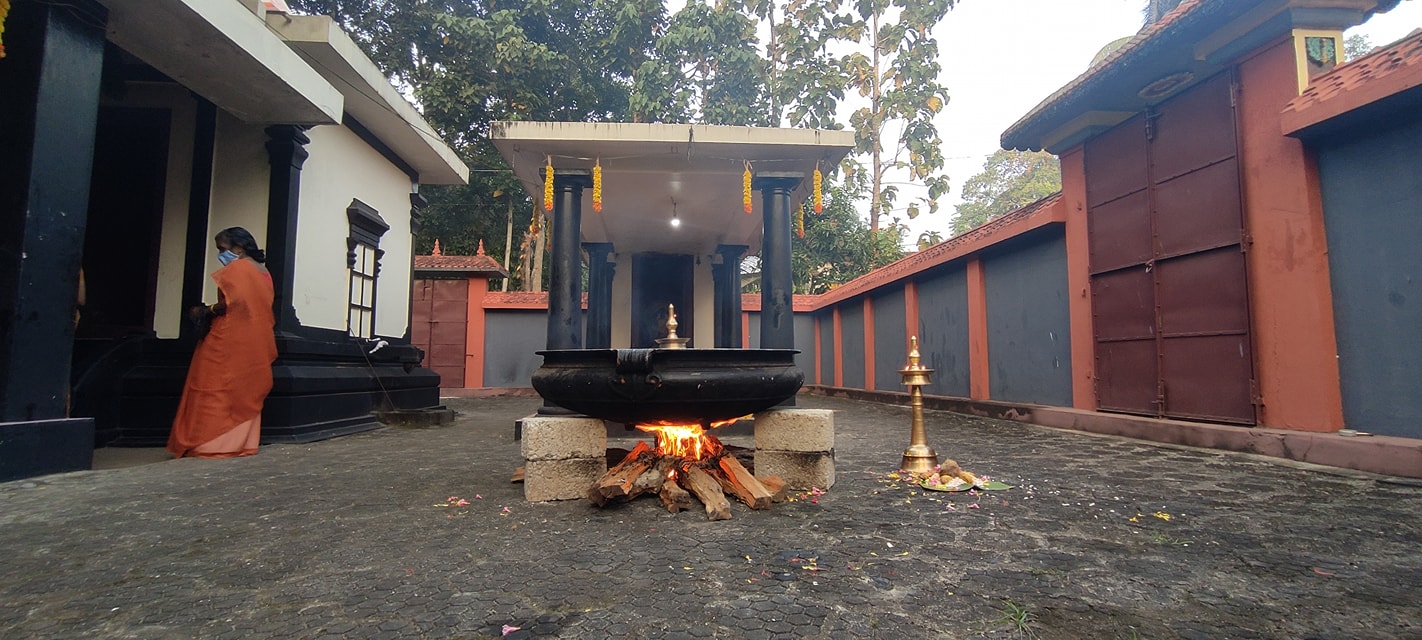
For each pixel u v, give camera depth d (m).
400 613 2.01
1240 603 2.10
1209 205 5.92
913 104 20.25
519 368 16.16
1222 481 4.16
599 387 3.41
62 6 4.40
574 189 6.82
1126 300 7.00
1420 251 4.37
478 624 1.92
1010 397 9.30
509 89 17.23
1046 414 7.98
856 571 2.40
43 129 4.31
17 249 4.18
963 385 10.56
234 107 6.27
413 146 9.40
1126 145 7.02
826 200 19.45
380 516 3.28
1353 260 4.80
